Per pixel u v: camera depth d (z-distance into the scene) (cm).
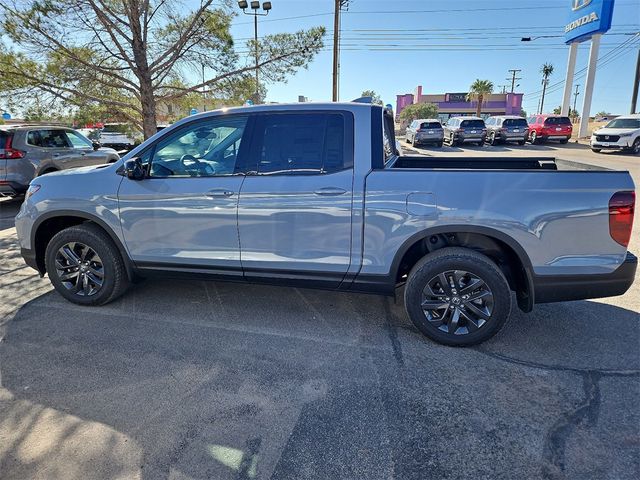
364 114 331
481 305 321
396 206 315
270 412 256
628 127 1988
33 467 216
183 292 435
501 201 302
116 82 1003
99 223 380
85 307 401
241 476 211
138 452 226
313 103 341
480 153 2039
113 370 300
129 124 1098
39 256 414
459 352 323
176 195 355
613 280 300
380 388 279
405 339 342
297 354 321
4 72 872
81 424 247
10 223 761
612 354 318
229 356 318
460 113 6494
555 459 221
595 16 2605
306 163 334
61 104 965
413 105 6016
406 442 232
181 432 240
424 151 2186
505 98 6400
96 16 895
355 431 241
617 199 291
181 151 360
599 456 222
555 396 270
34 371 298
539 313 387
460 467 216
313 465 217
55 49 894
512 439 234
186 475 212
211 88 1041
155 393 274
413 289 326
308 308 399
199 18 942
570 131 2522
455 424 246
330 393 274
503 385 282
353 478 210
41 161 852
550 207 297
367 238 324
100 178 378
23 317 381
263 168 341
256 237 345
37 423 247
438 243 333
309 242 335
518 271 322
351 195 321
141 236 372
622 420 248
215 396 271
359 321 374
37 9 822
